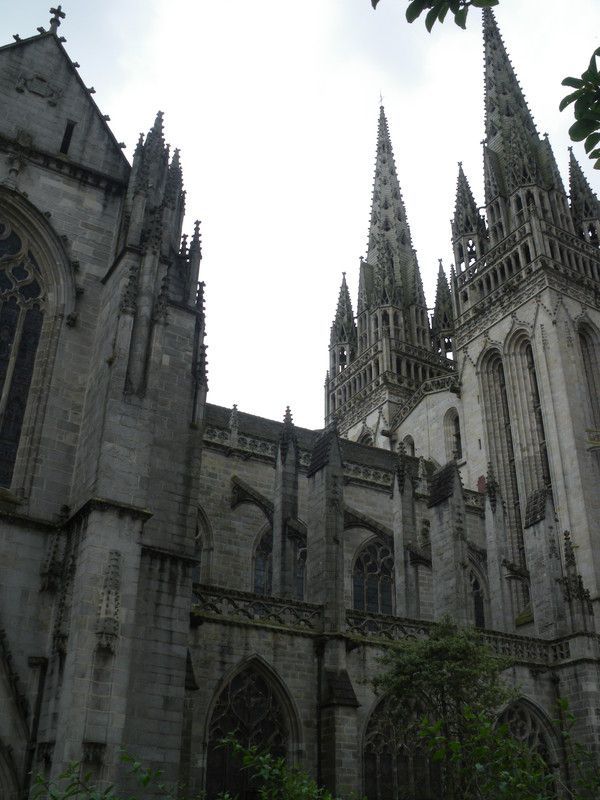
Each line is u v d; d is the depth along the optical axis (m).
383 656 36.84
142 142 40.25
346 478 61.12
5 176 37.56
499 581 54.19
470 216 86.38
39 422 33.75
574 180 85.44
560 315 71.50
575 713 43.81
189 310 37.22
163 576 30.61
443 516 47.03
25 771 26.66
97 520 28.45
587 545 61.03
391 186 113.38
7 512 30.53
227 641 34.59
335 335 108.50
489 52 94.94
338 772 33.34
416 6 11.20
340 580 38.66
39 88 40.56
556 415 67.56
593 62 11.29
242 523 53.62
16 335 35.59
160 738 28.05
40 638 29.08
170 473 33.56
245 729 33.94
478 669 32.91
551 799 15.73
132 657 28.73
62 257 37.47
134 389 31.42
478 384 78.12
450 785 27.88
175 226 39.56
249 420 64.44
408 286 104.00
